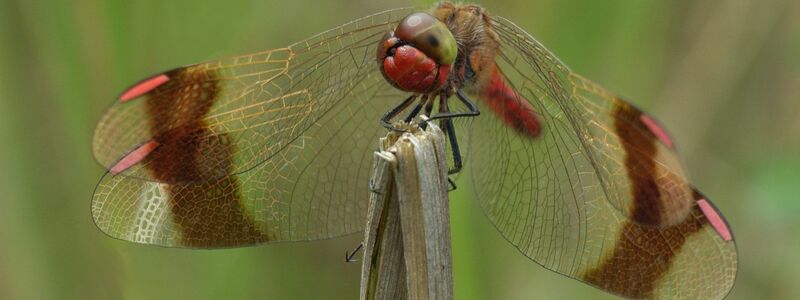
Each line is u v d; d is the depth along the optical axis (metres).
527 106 0.24
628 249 0.24
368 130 0.24
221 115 0.23
